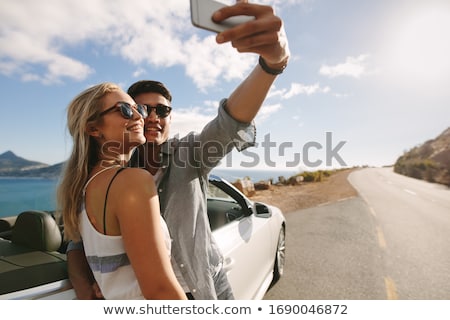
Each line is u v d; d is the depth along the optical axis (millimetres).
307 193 13195
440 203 10586
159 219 852
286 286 3273
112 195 834
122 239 861
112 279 877
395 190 16062
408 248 4676
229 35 624
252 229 2578
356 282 3383
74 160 994
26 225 1430
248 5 644
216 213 2709
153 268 794
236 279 2074
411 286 3283
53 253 1389
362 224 6516
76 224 972
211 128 1148
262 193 13102
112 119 981
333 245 4848
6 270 1170
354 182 21641
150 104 1270
